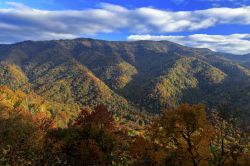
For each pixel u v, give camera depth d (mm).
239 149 27375
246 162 27484
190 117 27500
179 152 28812
